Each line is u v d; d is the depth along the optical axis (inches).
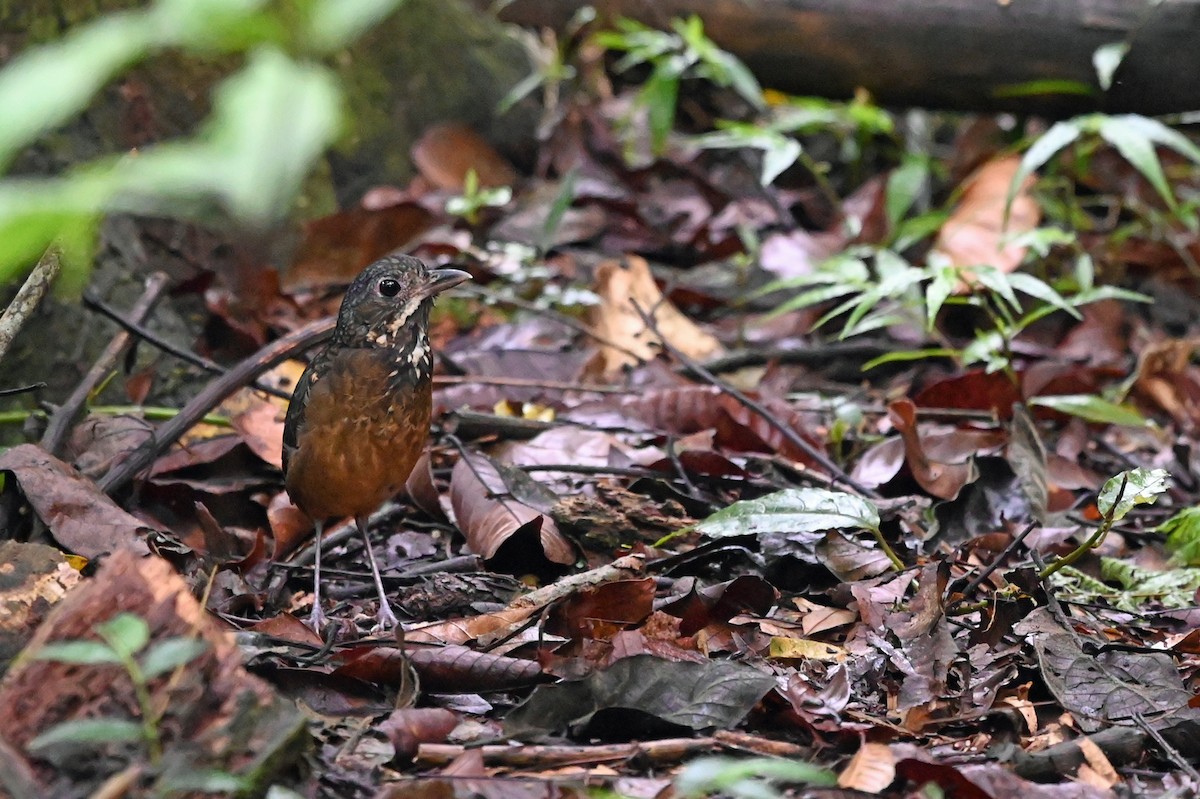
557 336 513.7
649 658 268.1
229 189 90.8
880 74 597.9
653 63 677.3
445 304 532.4
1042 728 281.3
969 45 575.8
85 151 470.9
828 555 345.4
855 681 293.7
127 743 210.8
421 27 623.5
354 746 251.1
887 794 245.4
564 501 367.6
